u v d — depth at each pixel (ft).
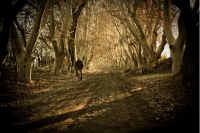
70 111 13.73
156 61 50.34
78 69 35.14
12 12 14.93
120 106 15.12
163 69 44.80
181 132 8.63
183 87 17.93
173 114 11.59
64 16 44.04
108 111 13.61
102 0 58.54
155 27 50.67
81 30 78.64
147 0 42.96
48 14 33.09
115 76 54.60
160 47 53.83
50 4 32.32
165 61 51.11
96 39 106.22
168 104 14.06
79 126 10.37
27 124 10.69
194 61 18.08
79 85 30.86
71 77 48.34
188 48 18.86
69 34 56.24
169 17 29.30
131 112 13.11
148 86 25.80
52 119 11.71
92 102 16.93
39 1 30.22
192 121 9.75
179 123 9.89
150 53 47.57
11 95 19.47
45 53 110.11
